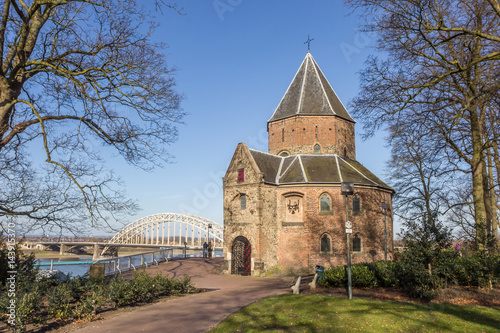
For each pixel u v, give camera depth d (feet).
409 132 72.84
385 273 59.41
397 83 65.92
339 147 118.83
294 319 38.83
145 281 53.88
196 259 127.95
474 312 40.14
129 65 49.73
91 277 55.57
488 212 76.07
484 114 72.95
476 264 55.67
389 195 111.34
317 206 98.02
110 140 50.93
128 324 39.19
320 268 64.18
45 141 41.86
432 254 49.49
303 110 118.32
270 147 124.77
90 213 45.68
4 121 42.04
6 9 41.81
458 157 79.00
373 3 56.95
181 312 44.96
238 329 35.88
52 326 38.06
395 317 38.11
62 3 41.52
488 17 61.72
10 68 45.57
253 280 83.30
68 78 46.65
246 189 99.40
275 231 100.58
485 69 63.62
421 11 52.54
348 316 38.88
